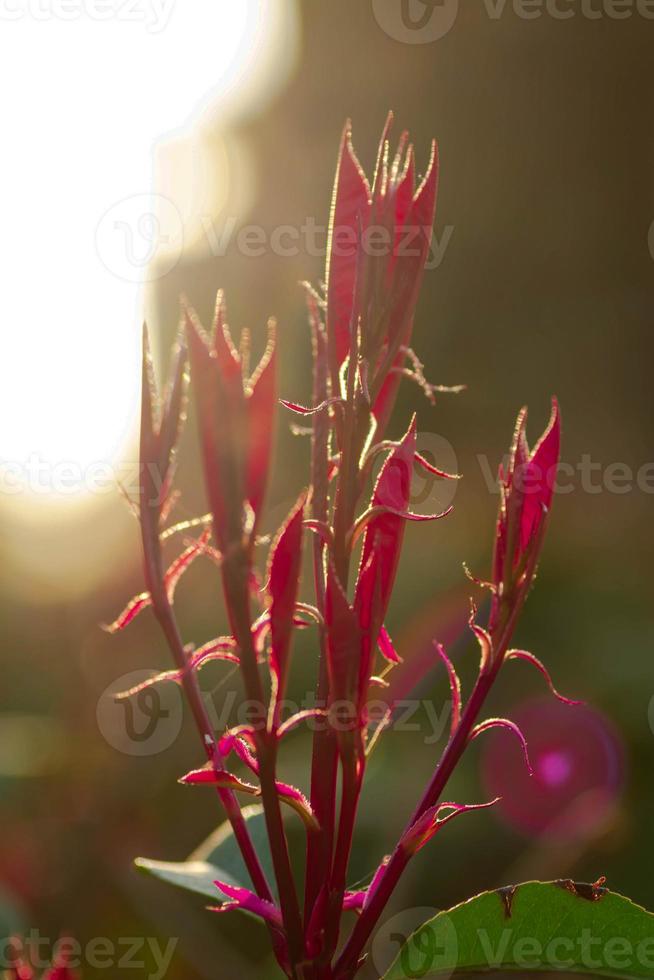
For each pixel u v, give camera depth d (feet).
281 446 21.40
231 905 3.64
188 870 5.81
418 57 27.50
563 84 28.17
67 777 11.32
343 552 3.46
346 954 3.60
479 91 28.32
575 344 27.02
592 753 12.80
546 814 12.34
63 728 11.93
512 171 28.25
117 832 11.04
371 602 3.47
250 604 3.20
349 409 3.50
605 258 27.66
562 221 28.14
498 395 26.86
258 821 6.28
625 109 27.78
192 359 3.09
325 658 3.59
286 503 19.49
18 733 11.69
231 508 3.12
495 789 12.62
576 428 26.27
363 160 26.66
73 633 13.97
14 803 10.78
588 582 18.48
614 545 20.43
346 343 3.76
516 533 3.79
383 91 27.09
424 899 11.36
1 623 14.12
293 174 24.66
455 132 28.32
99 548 14.99
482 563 18.62
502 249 28.19
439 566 18.86
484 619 16.06
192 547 3.49
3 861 10.18
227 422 3.10
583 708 13.37
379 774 10.03
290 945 3.53
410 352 3.70
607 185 27.96
